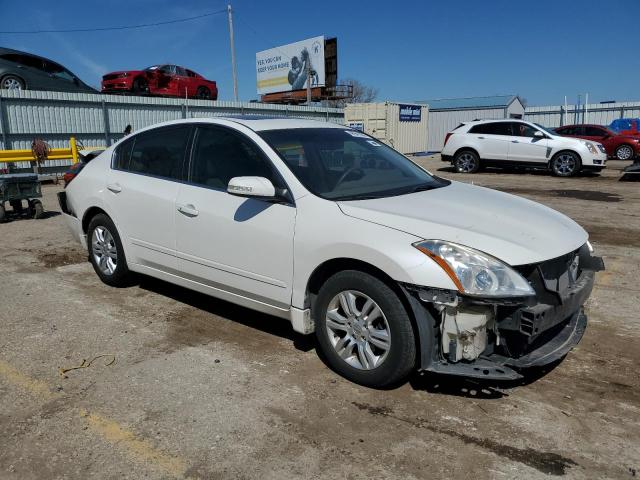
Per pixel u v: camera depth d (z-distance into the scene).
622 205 10.30
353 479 2.56
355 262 3.31
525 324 2.95
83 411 3.14
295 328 3.65
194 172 4.32
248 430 2.95
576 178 15.30
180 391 3.36
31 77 17.23
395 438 2.87
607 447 2.79
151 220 4.57
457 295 2.90
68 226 5.84
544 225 3.50
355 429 2.95
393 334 3.14
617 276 5.74
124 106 19.44
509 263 2.98
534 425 2.98
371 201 3.54
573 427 2.96
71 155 15.13
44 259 6.50
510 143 16.25
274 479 2.56
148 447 2.81
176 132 4.58
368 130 25.75
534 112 35.25
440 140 34.62
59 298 5.06
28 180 8.88
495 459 2.70
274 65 40.34
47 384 3.45
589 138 22.44
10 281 5.60
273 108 25.62
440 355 3.09
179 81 23.08
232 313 4.67
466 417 3.06
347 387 3.39
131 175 4.87
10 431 2.95
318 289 3.60
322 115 28.52
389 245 3.09
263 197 3.59
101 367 3.68
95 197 5.14
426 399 3.24
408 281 2.98
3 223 8.80
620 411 3.12
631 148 21.59
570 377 3.53
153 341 4.10
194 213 4.14
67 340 4.12
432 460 2.69
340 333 3.50
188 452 2.76
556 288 3.17
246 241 3.80
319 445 2.81
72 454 2.75
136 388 3.40
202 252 4.15
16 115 16.48
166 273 4.61
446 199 3.78
